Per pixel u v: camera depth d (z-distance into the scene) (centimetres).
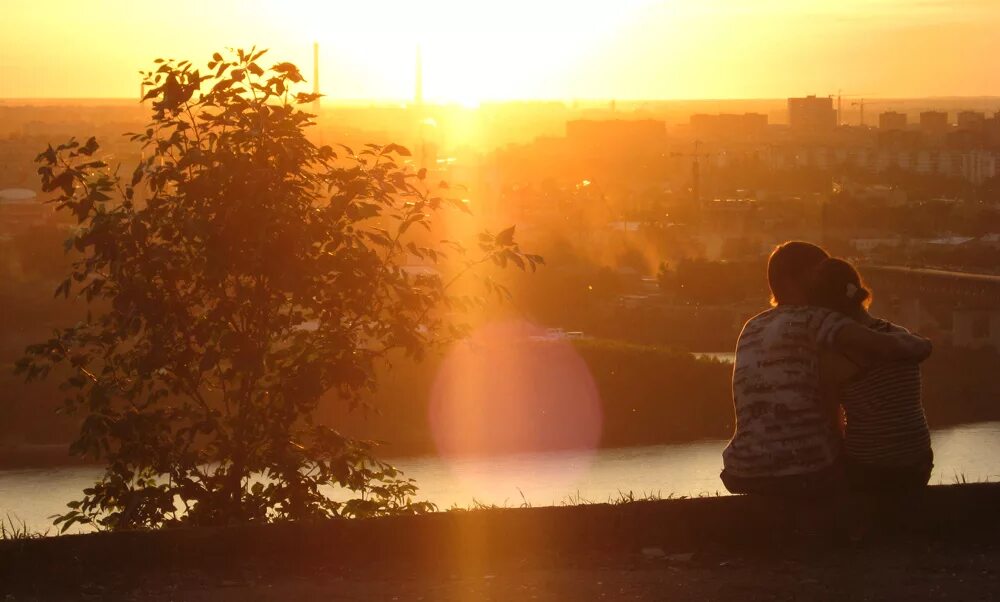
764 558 896
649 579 852
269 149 1217
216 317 1212
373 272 1228
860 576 847
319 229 1214
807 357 891
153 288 1199
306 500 1226
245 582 873
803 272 926
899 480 904
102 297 1233
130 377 1246
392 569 897
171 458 1221
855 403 895
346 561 912
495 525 927
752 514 924
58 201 1232
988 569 855
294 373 1239
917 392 902
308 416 1266
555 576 865
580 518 934
